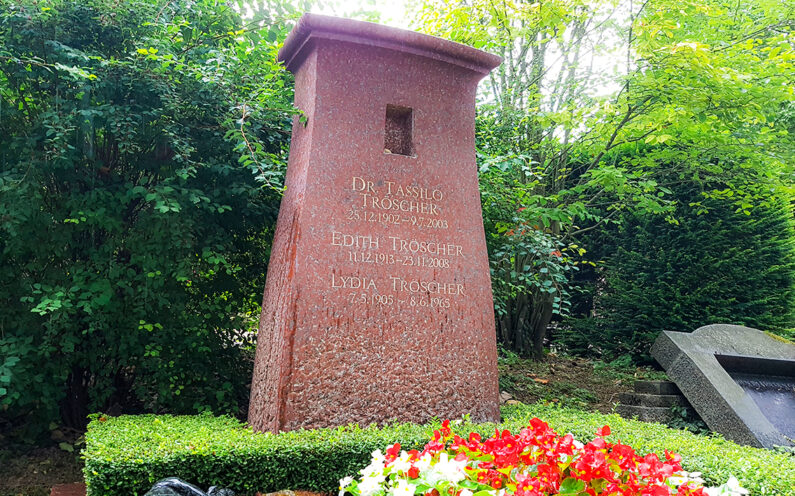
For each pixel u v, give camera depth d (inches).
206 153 234.7
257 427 194.4
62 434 223.5
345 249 198.8
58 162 205.3
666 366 250.7
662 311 381.1
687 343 250.8
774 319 387.2
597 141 354.0
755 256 392.5
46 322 202.4
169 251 222.1
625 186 317.4
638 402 258.8
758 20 370.0
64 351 206.7
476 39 333.1
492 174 273.7
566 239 393.4
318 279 193.2
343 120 207.8
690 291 383.6
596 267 430.9
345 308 195.3
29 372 208.1
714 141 331.6
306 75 219.0
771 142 348.2
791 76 312.8
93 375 242.2
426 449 106.7
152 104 223.5
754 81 301.9
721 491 99.2
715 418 226.4
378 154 210.8
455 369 209.2
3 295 208.5
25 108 217.5
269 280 214.4
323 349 189.9
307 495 150.2
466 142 228.4
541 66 357.4
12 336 204.4
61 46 199.0
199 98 228.1
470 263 219.6
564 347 410.9
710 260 379.2
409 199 212.7
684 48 273.7
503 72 357.7
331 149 204.1
